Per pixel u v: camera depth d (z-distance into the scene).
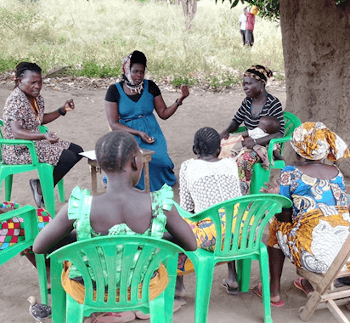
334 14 4.86
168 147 6.78
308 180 2.82
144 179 4.44
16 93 4.16
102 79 10.50
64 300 2.62
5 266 3.66
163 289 2.29
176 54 12.43
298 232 2.82
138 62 4.59
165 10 17.34
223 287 3.35
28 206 2.73
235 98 9.74
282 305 3.10
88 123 7.75
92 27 14.64
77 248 2.03
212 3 20.64
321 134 2.83
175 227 2.15
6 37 12.59
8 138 4.23
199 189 2.93
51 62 11.20
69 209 2.03
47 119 4.70
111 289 2.16
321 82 5.11
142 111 4.78
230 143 4.52
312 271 2.77
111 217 2.05
